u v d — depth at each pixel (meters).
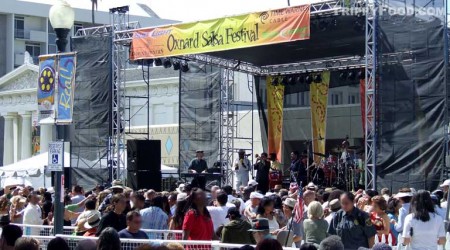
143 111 52.59
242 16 24.08
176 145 45.12
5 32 78.44
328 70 32.69
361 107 31.98
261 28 23.67
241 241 11.09
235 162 31.81
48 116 12.77
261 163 29.58
